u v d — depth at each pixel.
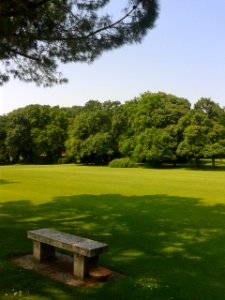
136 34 7.53
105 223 12.52
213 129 51.31
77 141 62.97
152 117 56.97
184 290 6.60
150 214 14.30
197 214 14.38
